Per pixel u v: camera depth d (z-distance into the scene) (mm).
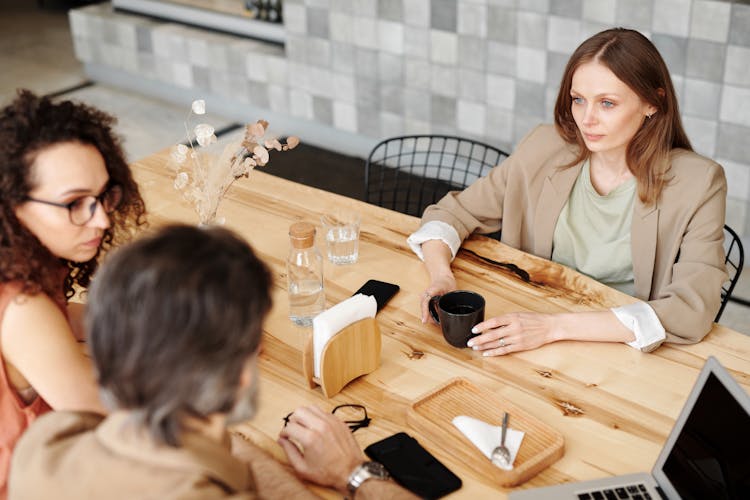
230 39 5012
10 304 1263
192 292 848
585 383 1606
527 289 1911
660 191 1938
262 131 1845
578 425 1503
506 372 1641
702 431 1277
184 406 879
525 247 2242
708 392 1290
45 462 957
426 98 4281
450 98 4203
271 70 4785
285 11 4539
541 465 1401
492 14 3861
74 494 911
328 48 4484
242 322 875
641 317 1696
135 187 1470
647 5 3439
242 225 2213
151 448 894
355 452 1381
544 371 1641
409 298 1890
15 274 1259
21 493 953
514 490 1371
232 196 2369
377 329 1617
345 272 1991
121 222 1524
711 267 1823
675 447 1333
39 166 1233
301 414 1416
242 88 4977
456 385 1601
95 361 887
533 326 1707
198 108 1817
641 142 1935
